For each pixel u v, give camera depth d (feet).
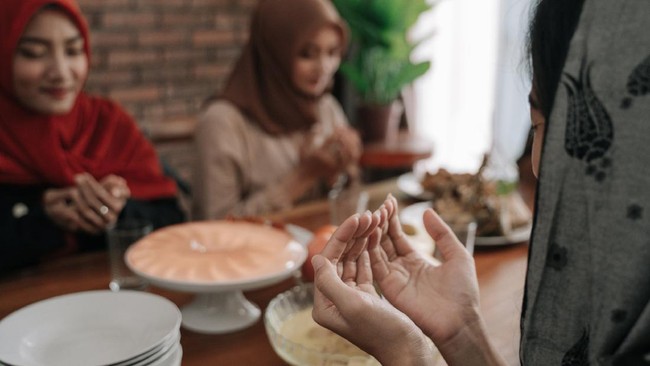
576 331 1.77
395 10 8.96
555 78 1.81
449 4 10.80
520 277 3.74
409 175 5.97
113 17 9.83
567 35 1.77
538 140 1.99
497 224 4.28
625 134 1.57
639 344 1.57
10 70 4.32
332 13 6.12
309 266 3.42
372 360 2.36
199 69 10.94
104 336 2.50
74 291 3.49
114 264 3.59
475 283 2.32
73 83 4.47
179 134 10.37
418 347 1.94
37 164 4.71
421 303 2.29
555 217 1.75
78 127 5.23
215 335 3.00
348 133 5.94
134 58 10.18
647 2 1.56
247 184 6.09
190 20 10.62
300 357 2.47
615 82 1.59
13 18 4.16
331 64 6.25
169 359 2.39
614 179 1.60
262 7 6.22
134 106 10.39
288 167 6.32
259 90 6.25
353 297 1.89
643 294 1.57
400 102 11.12
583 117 1.65
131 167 5.34
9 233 4.36
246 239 3.40
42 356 2.38
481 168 4.56
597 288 1.65
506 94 10.24
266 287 3.58
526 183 5.83
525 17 1.93
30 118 4.73
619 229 1.59
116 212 4.54
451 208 4.43
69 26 4.32
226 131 5.88
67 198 4.48
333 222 4.19
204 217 5.76
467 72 10.84
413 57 11.11
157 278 2.93
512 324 3.12
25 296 3.40
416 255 2.44
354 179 6.16
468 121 10.94
